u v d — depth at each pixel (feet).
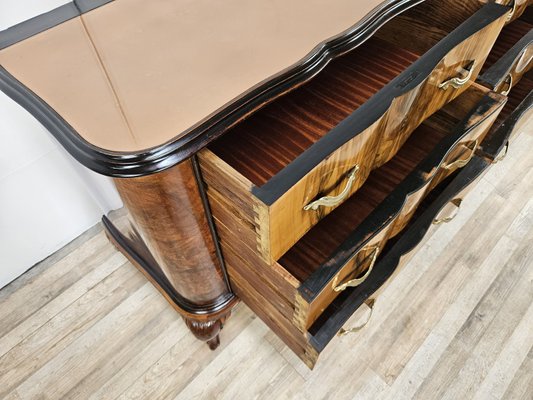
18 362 2.76
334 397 2.59
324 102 1.81
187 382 2.66
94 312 2.97
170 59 1.47
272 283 1.80
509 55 2.35
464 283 3.03
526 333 2.81
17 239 2.91
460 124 2.03
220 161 1.36
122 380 2.68
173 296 2.51
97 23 1.68
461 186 2.50
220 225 1.78
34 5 2.06
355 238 1.76
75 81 1.41
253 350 2.78
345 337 2.78
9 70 1.47
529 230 3.28
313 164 1.31
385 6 1.65
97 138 1.20
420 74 1.61
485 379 2.63
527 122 3.96
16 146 2.45
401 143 2.02
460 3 2.02
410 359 2.71
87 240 3.33
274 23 1.60
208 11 1.69
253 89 1.33
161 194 1.50
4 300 3.03
